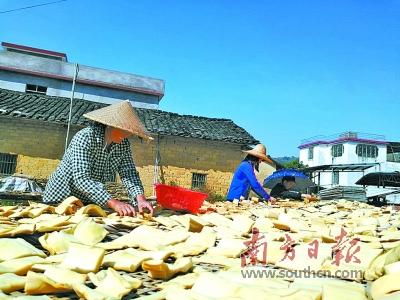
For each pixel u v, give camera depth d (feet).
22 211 6.28
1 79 63.16
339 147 128.67
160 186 8.45
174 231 5.04
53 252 3.96
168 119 50.83
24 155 40.01
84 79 66.39
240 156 47.44
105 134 9.04
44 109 43.50
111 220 6.12
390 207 12.52
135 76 69.77
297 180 32.83
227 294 2.86
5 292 2.78
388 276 2.91
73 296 2.87
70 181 8.92
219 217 6.64
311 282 3.19
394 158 129.18
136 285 3.06
